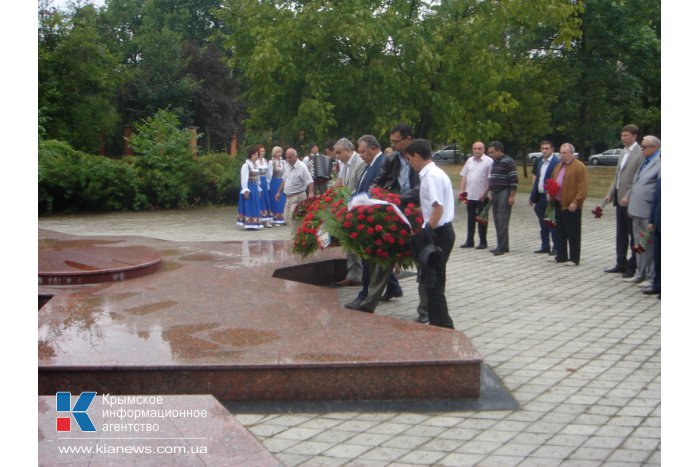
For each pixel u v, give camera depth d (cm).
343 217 699
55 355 504
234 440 368
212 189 2184
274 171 1697
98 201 1988
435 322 641
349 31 1706
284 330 573
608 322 737
